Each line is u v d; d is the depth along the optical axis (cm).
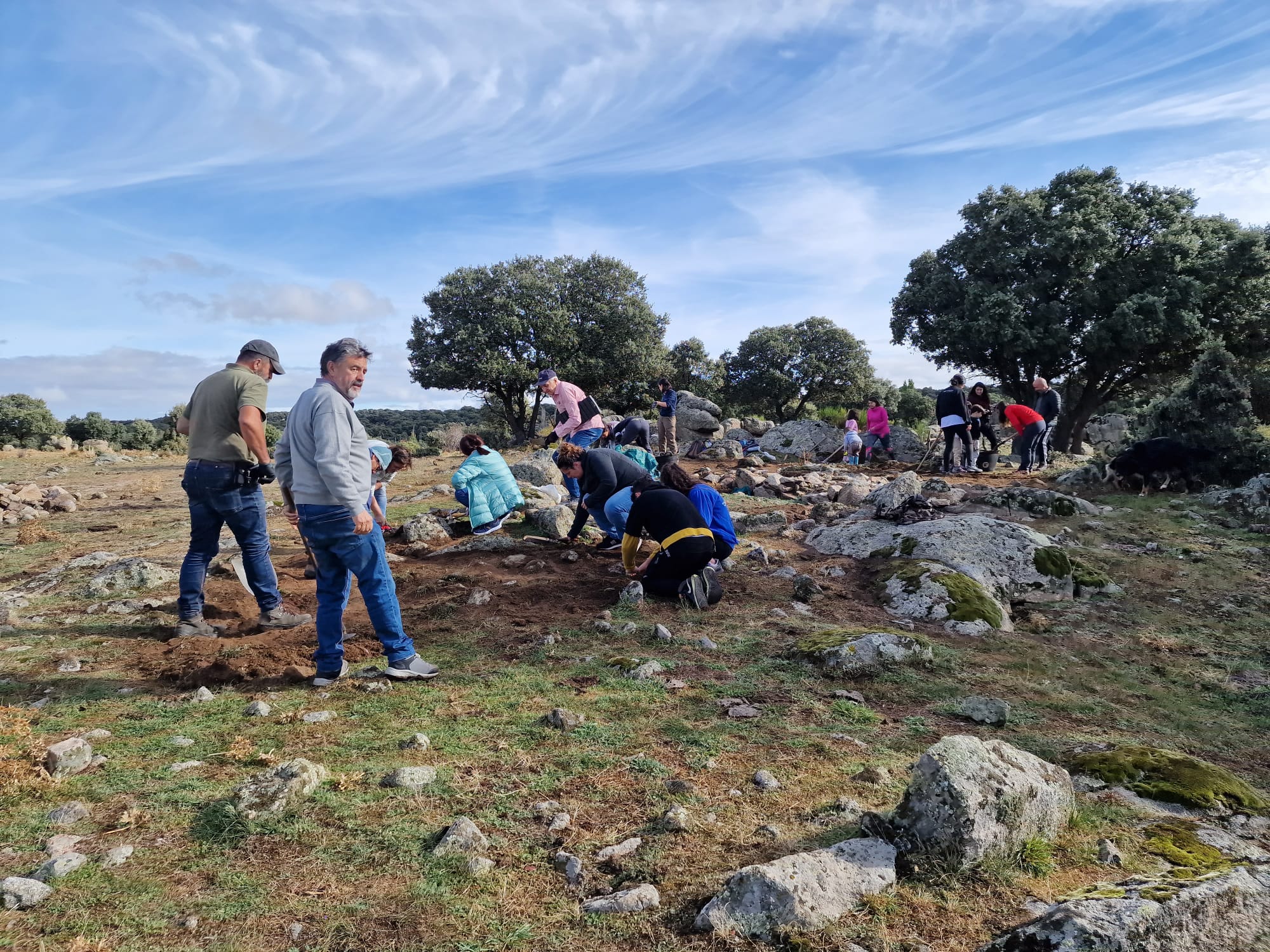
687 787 307
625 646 500
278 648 488
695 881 243
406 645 444
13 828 272
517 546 744
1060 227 2541
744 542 807
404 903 232
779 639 516
